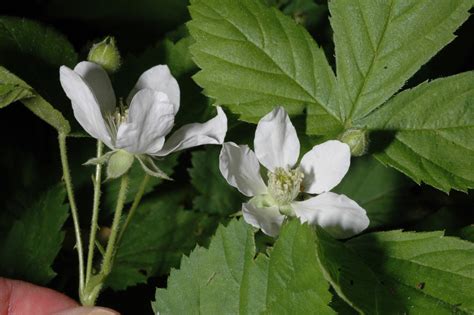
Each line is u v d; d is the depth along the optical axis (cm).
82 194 37
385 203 37
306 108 31
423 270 29
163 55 35
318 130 31
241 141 33
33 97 31
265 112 31
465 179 30
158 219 37
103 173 37
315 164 30
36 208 36
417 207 37
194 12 32
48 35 35
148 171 30
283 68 31
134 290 37
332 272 28
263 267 29
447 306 28
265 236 35
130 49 40
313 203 30
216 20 31
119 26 41
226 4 32
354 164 37
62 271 37
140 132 30
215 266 30
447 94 31
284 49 31
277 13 32
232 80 31
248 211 30
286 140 30
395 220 37
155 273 36
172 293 30
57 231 35
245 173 30
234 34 31
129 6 41
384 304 28
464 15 31
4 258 35
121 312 37
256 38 31
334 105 31
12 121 38
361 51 31
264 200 30
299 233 28
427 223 36
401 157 31
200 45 31
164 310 30
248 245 30
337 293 28
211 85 31
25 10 40
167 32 39
